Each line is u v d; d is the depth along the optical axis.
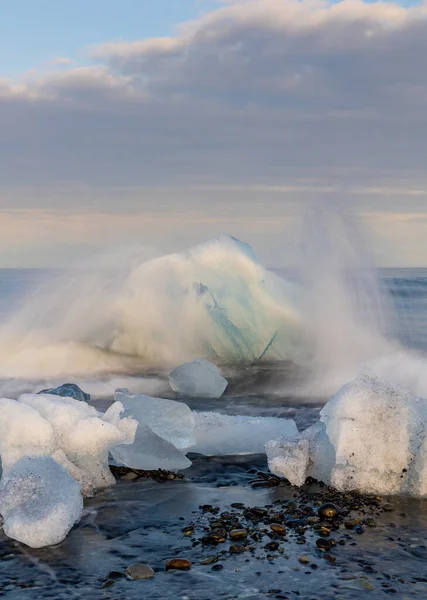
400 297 26.92
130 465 5.44
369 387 5.20
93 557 3.71
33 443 4.84
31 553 3.78
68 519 4.04
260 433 6.10
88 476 4.93
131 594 3.26
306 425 7.16
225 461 5.75
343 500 4.68
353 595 3.23
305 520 4.25
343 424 5.01
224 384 8.95
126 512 4.45
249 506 4.56
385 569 3.53
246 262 12.98
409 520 4.30
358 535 4.02
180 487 5.02
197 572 3.50
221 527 4.13
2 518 4.15
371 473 4.88
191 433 5.70
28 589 3.32
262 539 3.94
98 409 7.81
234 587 3.33
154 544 3.89
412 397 5.28
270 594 3.25
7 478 4.27
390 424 4.99
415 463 4.85
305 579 3.41
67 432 5.02
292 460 5.09
